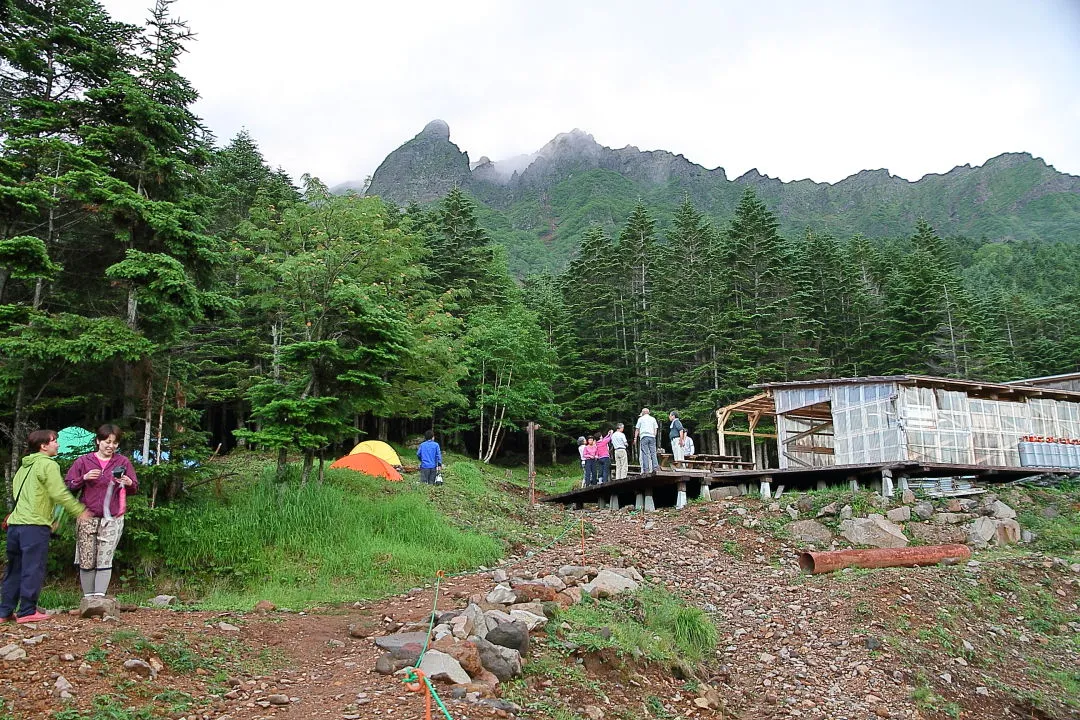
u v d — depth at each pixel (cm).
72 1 1234
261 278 2167
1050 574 1167
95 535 747
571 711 605
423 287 3384
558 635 737
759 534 1406
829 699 767
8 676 492
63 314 1049
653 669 741
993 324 5244
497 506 1614
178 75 1239
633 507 1819
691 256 4762
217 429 3041
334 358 1343
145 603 896
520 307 3894
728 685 785
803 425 2244
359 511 1263
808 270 4578
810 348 3975
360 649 704
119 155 1210
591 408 4075
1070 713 800
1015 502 1511
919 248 6094
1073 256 9969
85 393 1145
